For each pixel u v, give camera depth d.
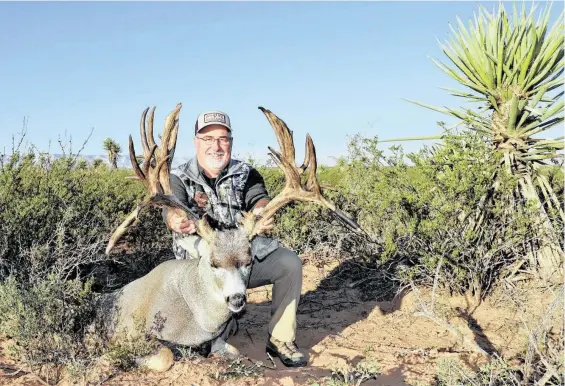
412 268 4.05
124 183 5.30
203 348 3.27
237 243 3.04
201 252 3.12
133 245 4.83
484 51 4.57
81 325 3.22
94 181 4.88
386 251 3.98
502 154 4.45
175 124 3.26
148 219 4.82
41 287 3.19
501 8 4.79
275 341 3.36
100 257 4.14
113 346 3.00
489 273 4.20
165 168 3.22
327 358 3.34
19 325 3.07
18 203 4.09
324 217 5.07
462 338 3.22
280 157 3.15
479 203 4.12
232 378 2.95
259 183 3.68
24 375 2.92
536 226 4.24
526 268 4.36
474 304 4.05
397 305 4.11
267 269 3.37
